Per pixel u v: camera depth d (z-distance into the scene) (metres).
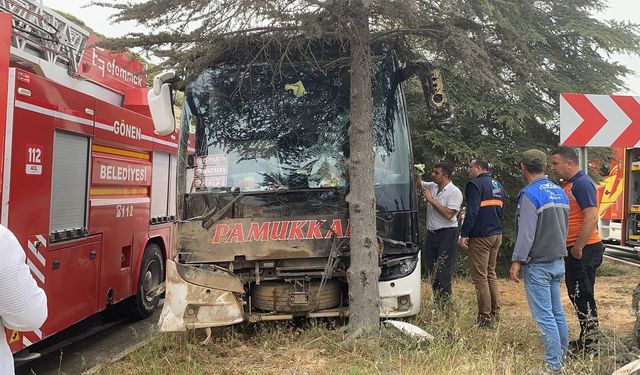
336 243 5.34
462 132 10.93
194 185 5.57
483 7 4.77
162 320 5.20
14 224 4.48
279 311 5.38
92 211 6.00
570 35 10.63
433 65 5.81
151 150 7.77
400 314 5.36
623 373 3.81
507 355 4.80
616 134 5.17
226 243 5.30
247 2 4.85
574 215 5.13
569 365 4.52
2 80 4.38
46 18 6.18
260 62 5.78
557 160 5.20
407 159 5.68
